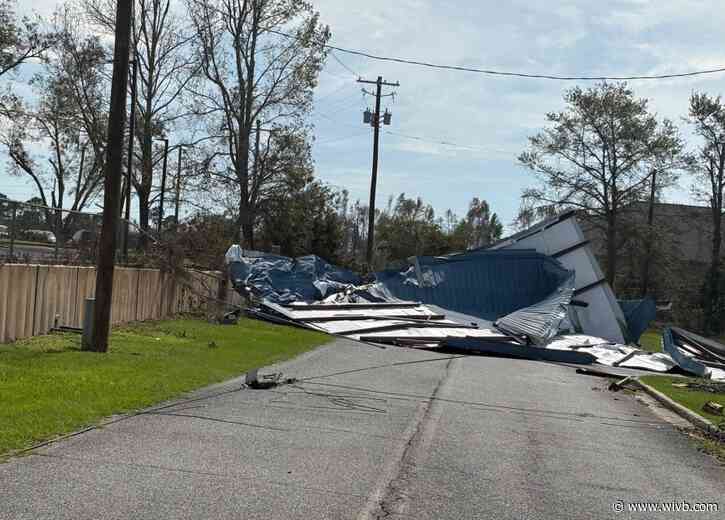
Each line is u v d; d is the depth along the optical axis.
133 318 20.97
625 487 7.34
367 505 6.12
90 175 50.12
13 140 46.03
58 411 8.77
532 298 33.56
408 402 11.80
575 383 17.28
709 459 9.12
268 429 8.84
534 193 56.28
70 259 18.84
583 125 54.88
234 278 31.02
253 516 5.65
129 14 14.25
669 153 53.59
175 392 10.95
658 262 55.09
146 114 42.06
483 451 8.48
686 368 23.78
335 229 53.97
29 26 40.16
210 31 42.81
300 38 42.88
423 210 89.56
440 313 31.50
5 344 14.20
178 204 43.56
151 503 5.80
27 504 5.61
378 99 41.78
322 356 18.20
